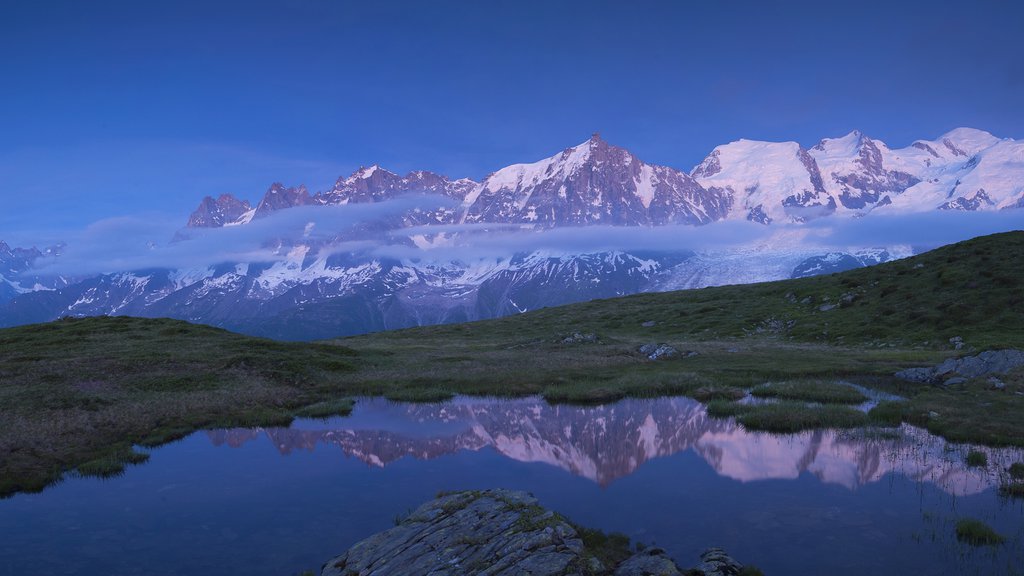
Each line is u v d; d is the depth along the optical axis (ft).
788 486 89.92
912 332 244.01
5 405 139.95
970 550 66.85
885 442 112.27
